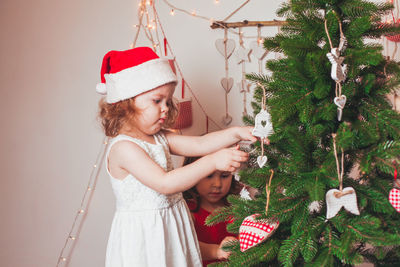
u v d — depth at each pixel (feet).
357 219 2.66
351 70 2.66
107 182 5.47
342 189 2.64
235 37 5.44
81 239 5.46
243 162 3.27
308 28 2.76
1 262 5.34
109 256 3.75
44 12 5.41
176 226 3.68
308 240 2.67
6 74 5.38
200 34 5.46
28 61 5.40
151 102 3.59
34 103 5.40
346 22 2.85
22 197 5.38
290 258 2.60
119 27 5.46
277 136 2.83
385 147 2.60
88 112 5.44
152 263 3.52
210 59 5.46
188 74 5.49
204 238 4.61
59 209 5.43
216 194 4.54
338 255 2.57
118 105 3.69
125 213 3.67
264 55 5.34
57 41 5.42
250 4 5.43
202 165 3.21
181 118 5.26
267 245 2.89
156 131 3.76
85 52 5.44
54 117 5.42
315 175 2.68
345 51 2.72
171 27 5.47
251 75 3.08
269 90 3.01
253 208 3.06
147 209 3.60
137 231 3.57
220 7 5.44
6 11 5.39
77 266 5.46
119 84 3.60
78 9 5.43
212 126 5.49
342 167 2.60
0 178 5.34
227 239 3.79
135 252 3.54
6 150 5.37
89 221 5.47
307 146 2.75
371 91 2.81
